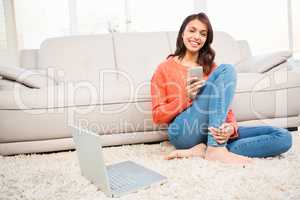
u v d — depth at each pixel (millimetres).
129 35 2443
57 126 1676
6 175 1284
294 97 1956
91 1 4305
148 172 1218
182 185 1086
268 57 2066
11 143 1659
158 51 2385
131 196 1021
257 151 1361
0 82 1741
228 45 2512
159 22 4406
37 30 4234
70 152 1676
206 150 1382
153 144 1817
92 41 2375
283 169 1201
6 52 4117
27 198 1037
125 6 4352
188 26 1510
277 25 3953
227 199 959
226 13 4254
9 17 4094
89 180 1191
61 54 2281
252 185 1049
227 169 1221
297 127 2021
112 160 1469
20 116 1632
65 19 4285
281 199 942
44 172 1311
